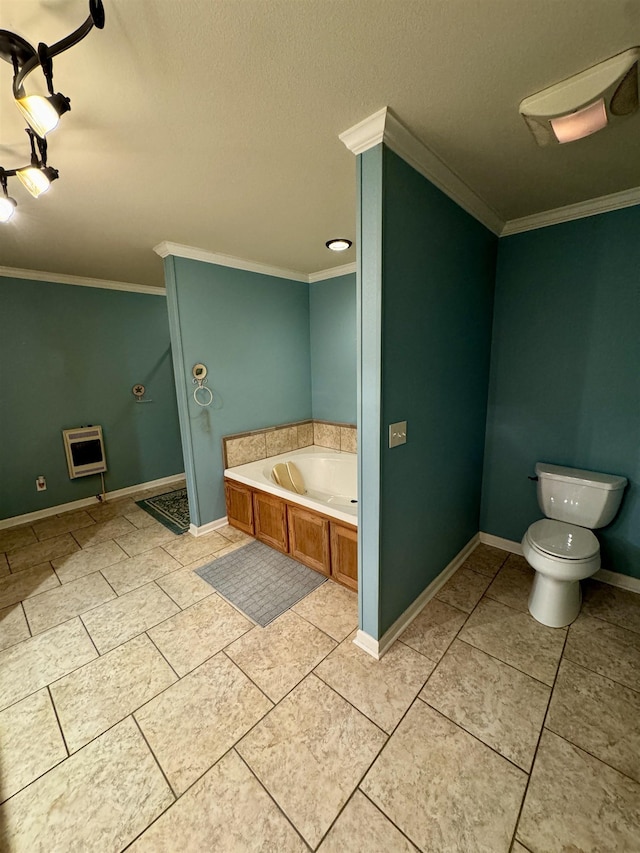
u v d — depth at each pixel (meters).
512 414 2.51
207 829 1.11
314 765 1.28
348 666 1.69
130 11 0.87
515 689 1.56
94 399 3.75
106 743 1.38
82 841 1.10
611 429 2.15
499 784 1.21
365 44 0.98
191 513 3.08
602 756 1.29
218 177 1.68
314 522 2.40
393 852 1.05
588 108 1.16
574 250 2.13
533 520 2.53
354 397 3.50
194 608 2.13
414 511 1.88
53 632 1.96
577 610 1.97
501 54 1.03
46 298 3.38
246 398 3.29
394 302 1.50
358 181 1.40
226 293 3.03
